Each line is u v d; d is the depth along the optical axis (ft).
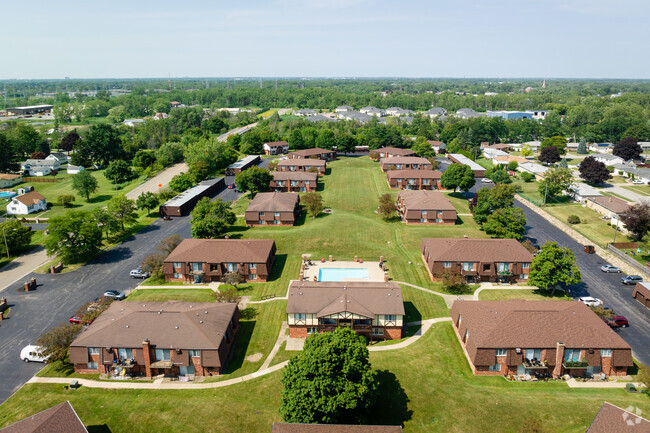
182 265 277.64
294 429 139.85
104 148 629.51
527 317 197.47
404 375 185.16
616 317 228.43
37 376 190.60
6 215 427.33
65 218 312.91
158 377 189.67
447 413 163.73
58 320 236.02
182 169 609.83
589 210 409.69
